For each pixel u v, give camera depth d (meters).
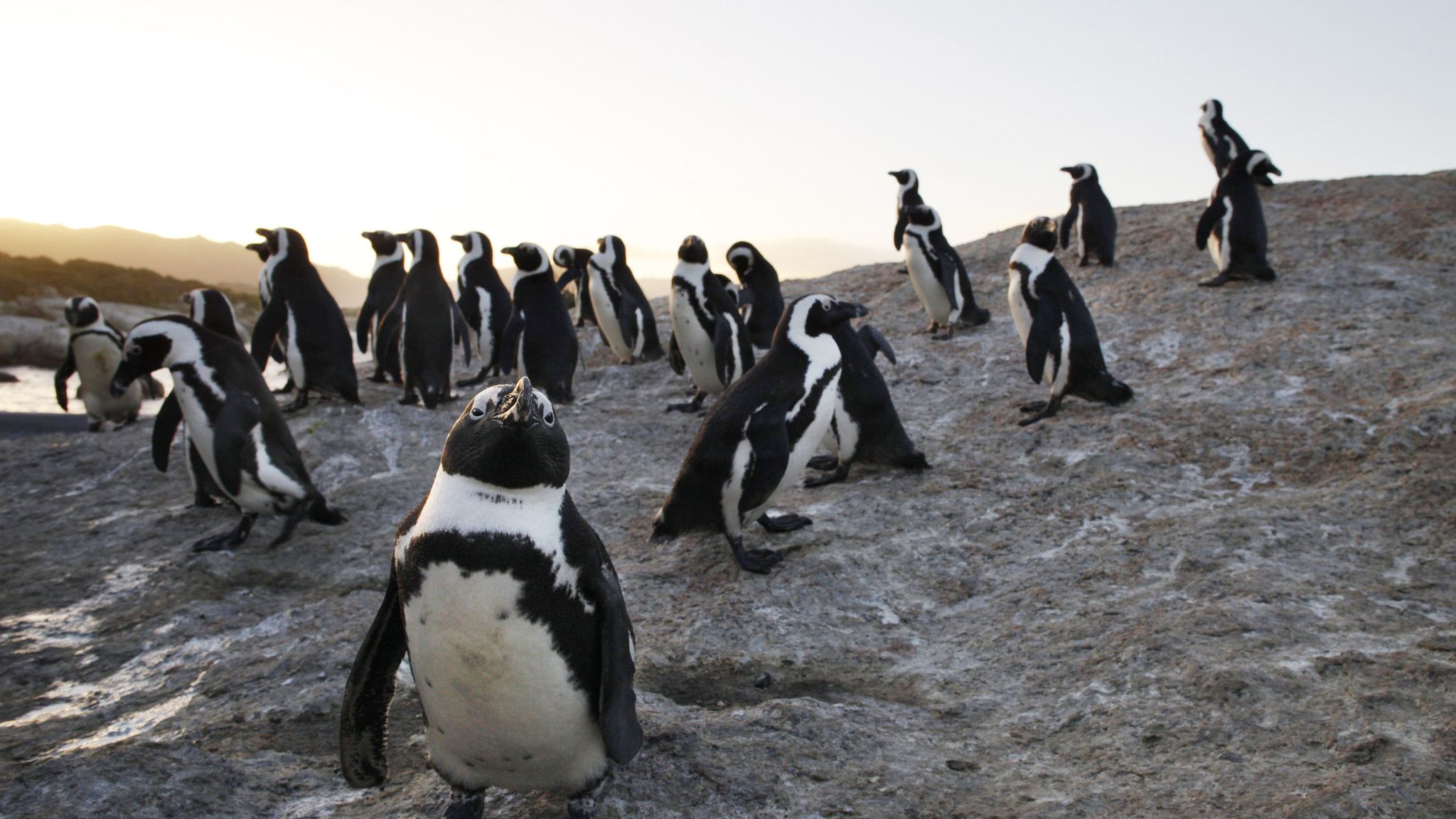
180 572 6.19
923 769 3.37
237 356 6.36
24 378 20.61
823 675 4.49
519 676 2.65
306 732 4.04
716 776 3.23
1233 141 15.32
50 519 7.82
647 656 4.60
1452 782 2.99
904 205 14.82
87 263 41.53
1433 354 7.82
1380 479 6.04
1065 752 3.53
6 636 5.61
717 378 9.16
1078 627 4.61
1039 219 7.95
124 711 4.57
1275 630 4.29
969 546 5.82
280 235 8.99
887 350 7.32
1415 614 4.49
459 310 11.63
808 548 5.79
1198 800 3.04
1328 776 3.09
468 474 2.60
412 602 2.66
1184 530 5.59
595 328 14.01
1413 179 13.07
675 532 5.62
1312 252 10.87
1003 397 8.66
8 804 3.19
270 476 6.29
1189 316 9.61
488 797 3.34
